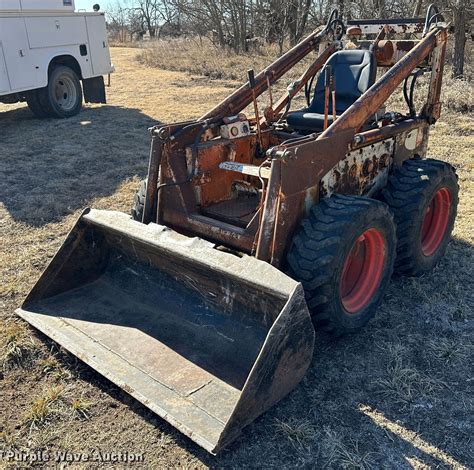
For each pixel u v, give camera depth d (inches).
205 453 103.3
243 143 157.9
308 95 189.9
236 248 133.5
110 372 115.7
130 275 146.2
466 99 372.8
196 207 146.5
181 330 128.3
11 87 352.2
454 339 137.3
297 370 107.3
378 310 149.7
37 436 107.9
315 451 104.0
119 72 652.1
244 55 741.9
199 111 419.8
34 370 126.3
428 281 164.4
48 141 335.9
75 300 143.6
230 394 109.4
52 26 379.9
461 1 432.8
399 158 161.9
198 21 883.4
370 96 138.8
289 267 121.3
